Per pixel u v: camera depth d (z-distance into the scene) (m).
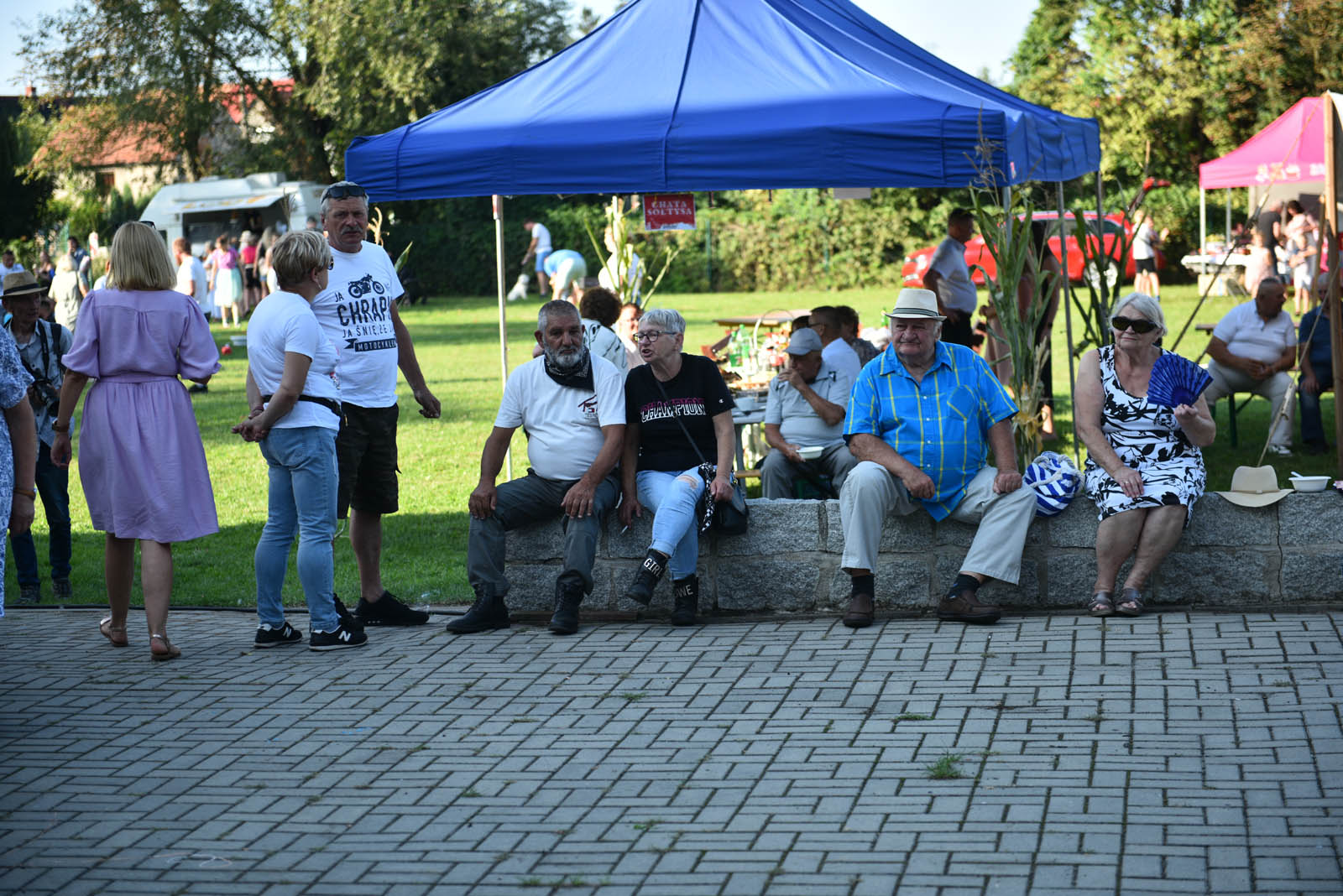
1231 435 11.02
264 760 4.76
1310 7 29.95
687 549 6.51
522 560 6.83
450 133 8.02
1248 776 4.19
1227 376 10.84
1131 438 6.30
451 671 5.82
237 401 16.08
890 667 5.58
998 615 6.18
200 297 23.39
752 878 3.65
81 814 4.30
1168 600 6.36
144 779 4.60
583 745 4.80
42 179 39.75
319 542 6.15
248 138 38.78
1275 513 6.22
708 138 7.58
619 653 6.02
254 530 9.52
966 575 6.26
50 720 5.28
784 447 7.95
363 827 4.13
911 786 4.27
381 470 6.62
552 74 8.56
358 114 36.31
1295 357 10.46
